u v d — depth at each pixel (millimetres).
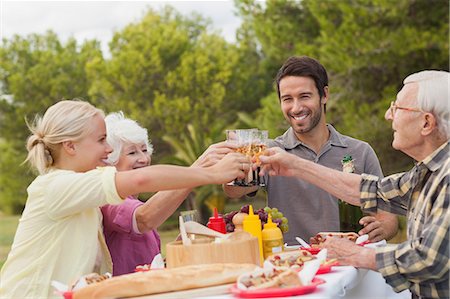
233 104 24172
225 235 2545
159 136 24250
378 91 14773
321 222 3850
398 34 13883
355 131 14383
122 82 24297
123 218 3041
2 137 26016
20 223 2703
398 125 2762
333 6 14883
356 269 2656
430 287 2529
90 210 2738
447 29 13930
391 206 3117
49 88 26125
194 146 22125
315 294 2162
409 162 14484
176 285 2205
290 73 3836
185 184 2602
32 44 26625
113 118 3340
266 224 2922
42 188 2650
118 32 25156
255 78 24062
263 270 2236
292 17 17422
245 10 18031
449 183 2520
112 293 2162
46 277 2629
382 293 3412
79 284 2279
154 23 25344
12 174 25844
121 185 2553
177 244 2568
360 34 14008
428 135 2713
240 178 2758
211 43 24391
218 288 2219
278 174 3209
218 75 23891
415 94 2725
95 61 24828
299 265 2551
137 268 2693
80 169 2779
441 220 2457
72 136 2744
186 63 24016
